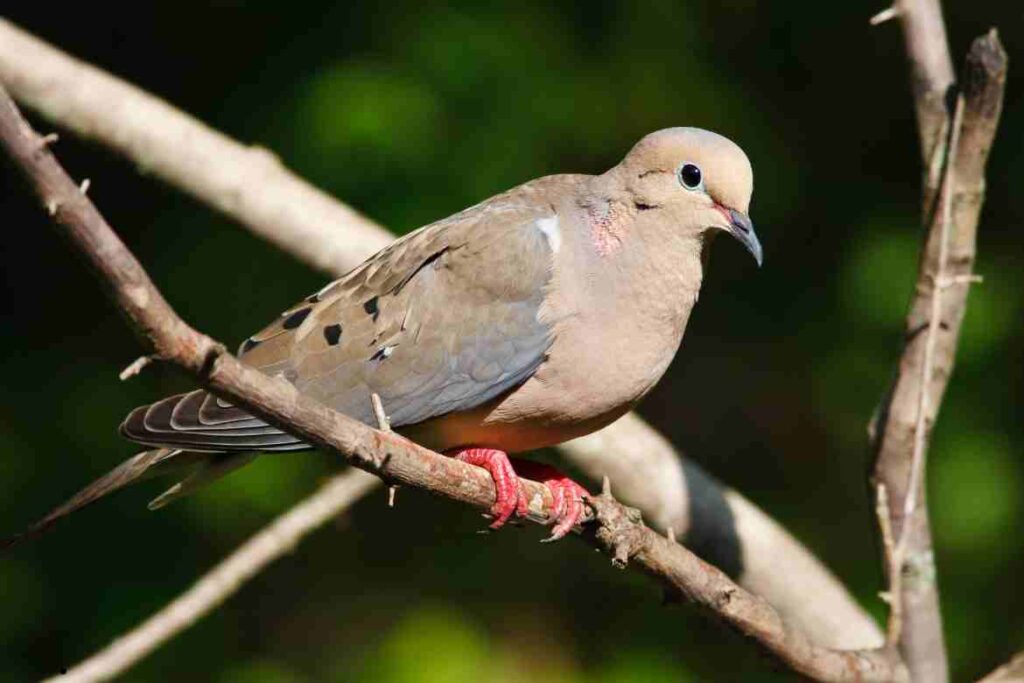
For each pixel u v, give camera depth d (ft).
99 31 48.21
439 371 25.66
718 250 48.29
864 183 47.39
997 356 44.62
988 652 43.80
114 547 43.80
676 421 49.52
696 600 23.27
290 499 43.04
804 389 47.55
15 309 46.62
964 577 44.32
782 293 47.52
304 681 45.24
